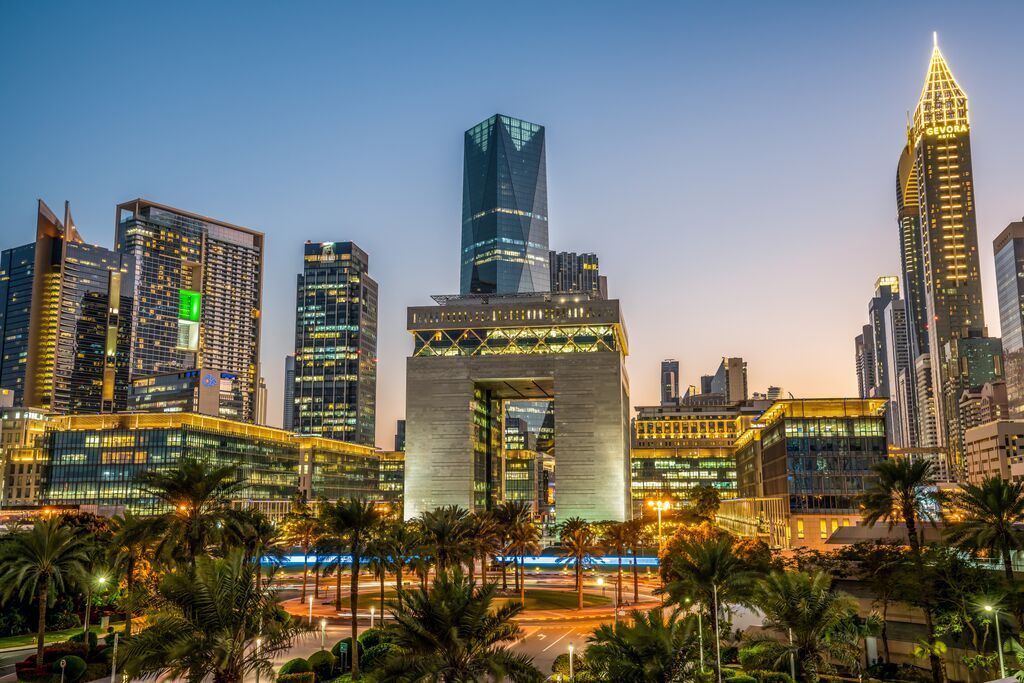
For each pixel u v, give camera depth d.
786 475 169.38
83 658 67.94
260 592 42.22
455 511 95.69
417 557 88.62
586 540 112.50
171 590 38.34
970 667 60.19
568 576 164.12
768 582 59.62
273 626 41.31
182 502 66.12
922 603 64.69
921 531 74.50
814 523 164.75
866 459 166.25
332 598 121.31
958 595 63.16
